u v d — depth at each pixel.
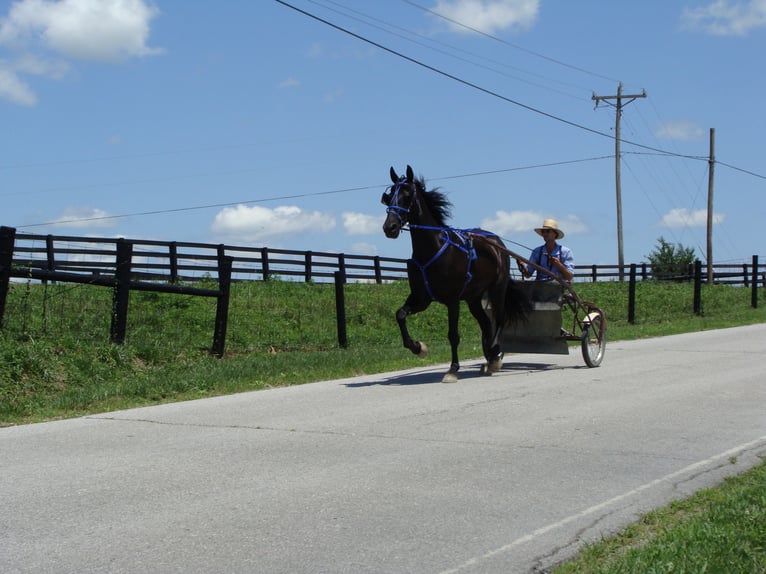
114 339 12.66
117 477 6.02
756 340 16.86
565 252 12.66
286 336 17.66
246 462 6.45
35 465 6.43
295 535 4.73
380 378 11.75
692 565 4.01
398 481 5.85
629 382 10.78
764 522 4.66
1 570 4.21
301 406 9.19
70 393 10.10
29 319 12.75
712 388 10.17
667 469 6.18
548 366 12.87
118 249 12.66
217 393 10.48
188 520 5.00
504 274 11.84
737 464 6.33
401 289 27.86
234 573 4.17
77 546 4.56
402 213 10.42
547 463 6.36
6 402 9.36
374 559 4.36
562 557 4.39
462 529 4.83
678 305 28.38
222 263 13.96
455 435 7.41
